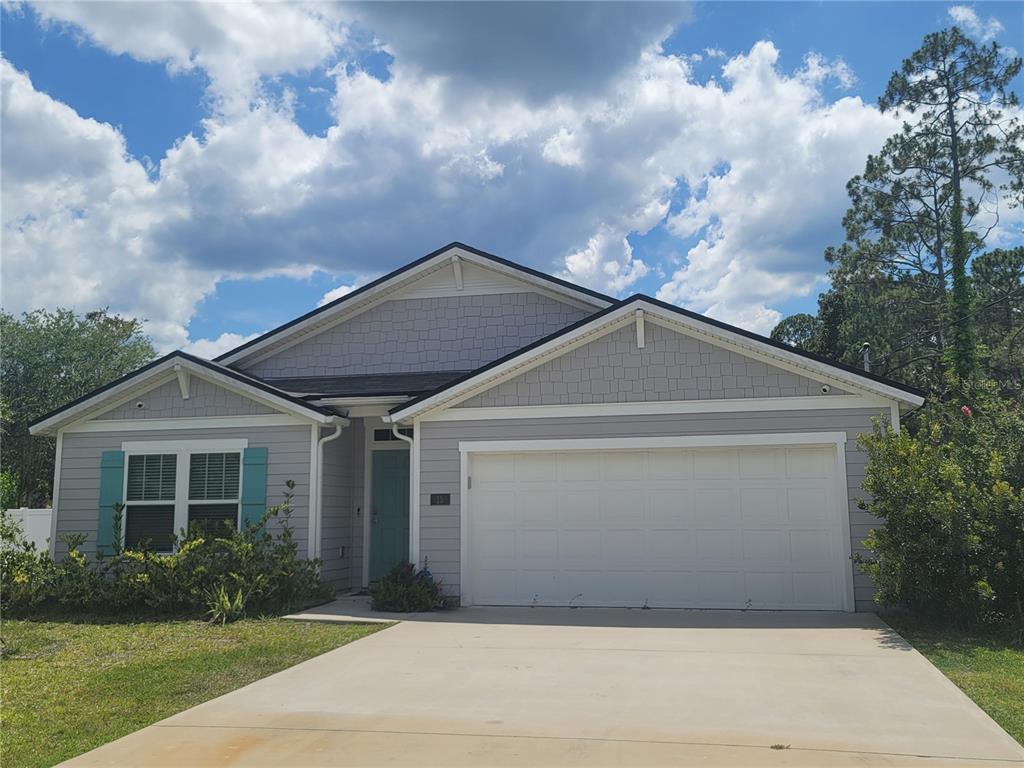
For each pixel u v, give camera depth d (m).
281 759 5.55
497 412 12.38
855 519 11.20
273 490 13.18
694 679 7.55
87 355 33.81
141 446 13.59
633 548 11.93
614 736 5.91
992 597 9.10
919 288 33.28
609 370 12.14
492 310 15.38
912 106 33.53
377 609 11.78
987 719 6.24
